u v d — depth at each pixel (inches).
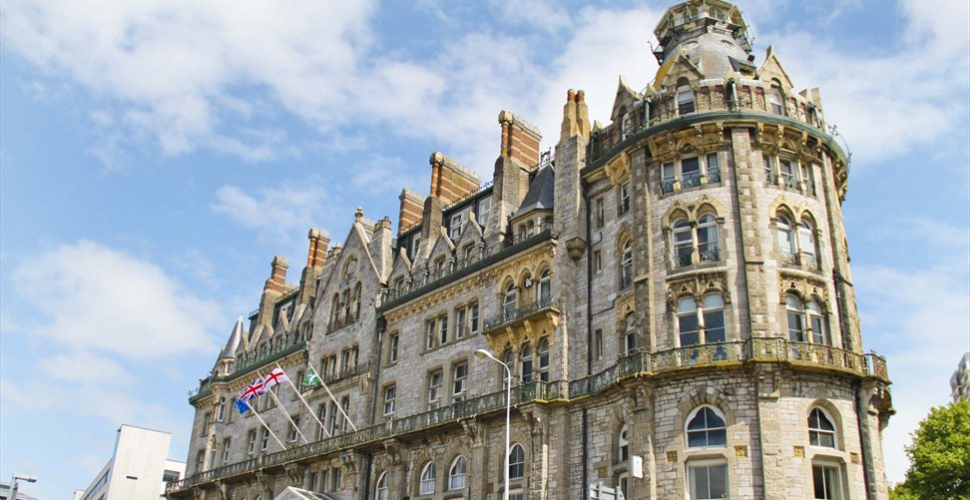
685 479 1515.7
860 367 1589.6
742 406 1517.0
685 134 1772.9
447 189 2608.3
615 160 1902.1
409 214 2746.1
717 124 1748.3
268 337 3193.9
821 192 1779.0
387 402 2385.6
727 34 2057.1
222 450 3161.9
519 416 1854.1
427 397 2230.6
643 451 1568.7
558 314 1888.5
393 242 2684.5
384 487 2220.7
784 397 1514.5
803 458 1472.7
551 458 1777.8
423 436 2107.5
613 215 1898.4
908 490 2320.4
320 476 2444.6
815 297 1658.5
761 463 1466.5
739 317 1601.9
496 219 2235.5
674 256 1710.1
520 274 2062.0
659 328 1669.5
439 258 2389.3
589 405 1764.3
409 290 2439.7
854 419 1555.1
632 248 1788.9
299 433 2544.3
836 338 1637.6
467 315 2198.6
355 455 2282.2
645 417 1589.6
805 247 1708.9
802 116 1836.9
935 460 2126.0
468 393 2094.0
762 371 1513.3
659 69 2050.9
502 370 2005.4
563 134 2107.5
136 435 4443.9
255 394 2463.1
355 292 2677.2
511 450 1889.8
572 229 1950.1
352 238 2810.0
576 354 1862.7
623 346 1759.4
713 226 1702.8
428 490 2070.6
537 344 1932.8
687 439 1546.5
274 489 2669.8
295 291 3218.5
